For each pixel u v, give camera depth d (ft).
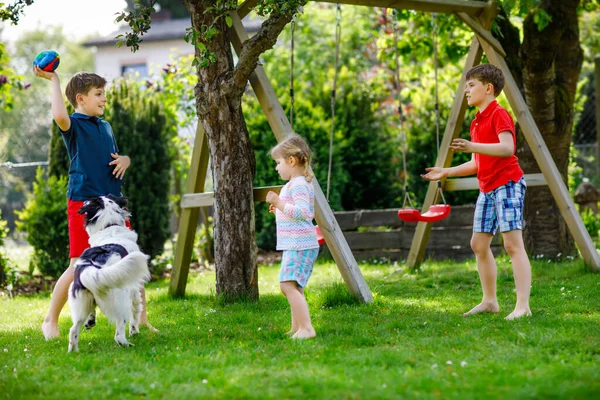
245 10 18.34
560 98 24.44
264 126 31.32
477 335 12.81
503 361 10.84
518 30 25.43
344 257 17.20
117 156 15.35
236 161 17.97
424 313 15.75
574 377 9.89
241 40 17.76
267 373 10.58
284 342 12.87
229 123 17.76
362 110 34.17
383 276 22.99
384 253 27.76
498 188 14.96
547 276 20.67
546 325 13.58
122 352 12.50
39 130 85.51
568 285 18.79
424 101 32.58
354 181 33.35
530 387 9.36
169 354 12.09
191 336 13.99
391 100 41.52
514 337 12.43
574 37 24.94
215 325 15.33
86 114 15.30
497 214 15.02
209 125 17.93
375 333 13.44
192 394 9.69
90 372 11.23
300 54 53.42
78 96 15.25
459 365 10.67
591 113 52.54
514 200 14.80
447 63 39.40
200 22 17.54
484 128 15.34
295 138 13.99
